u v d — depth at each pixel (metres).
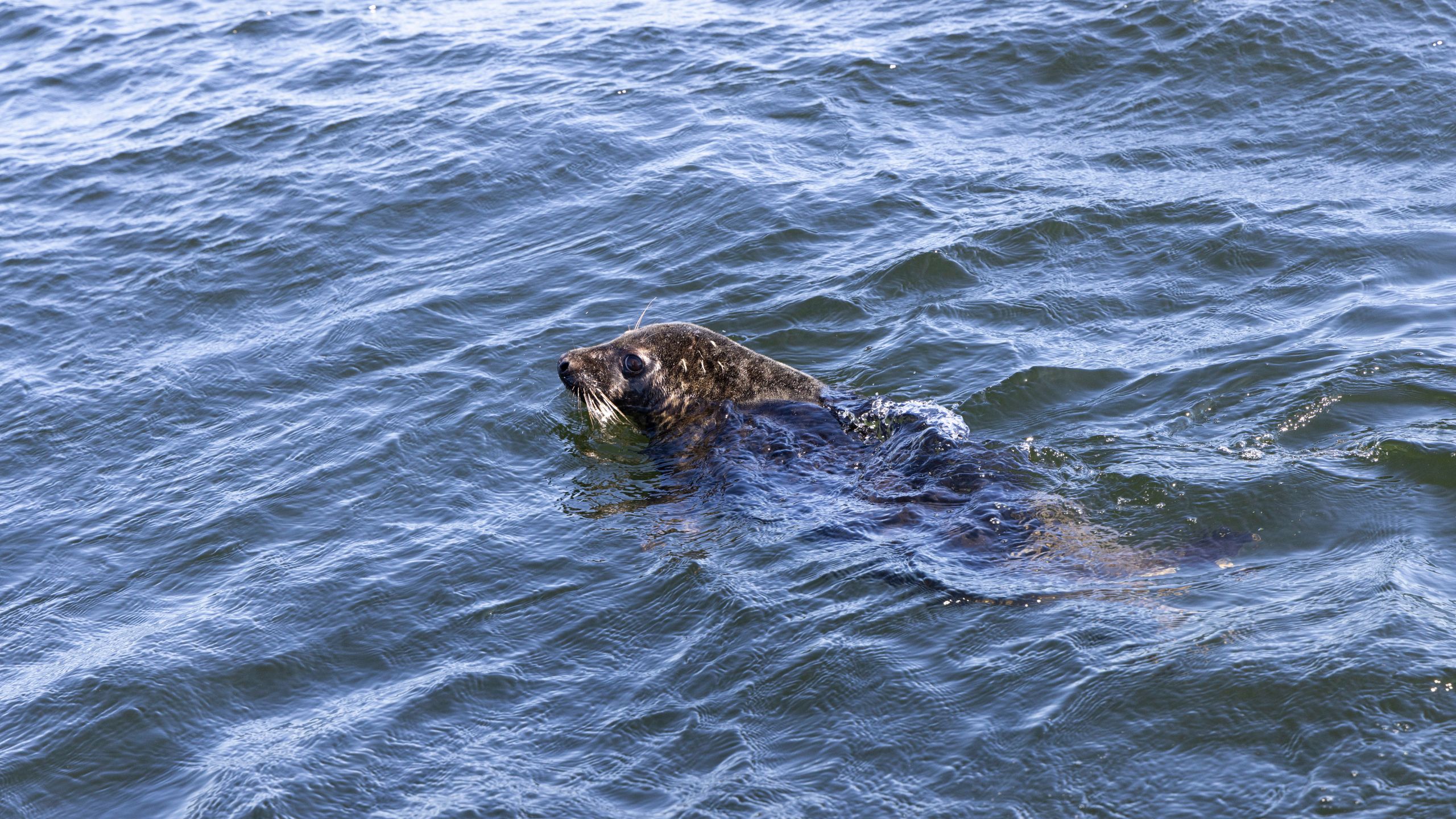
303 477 24.05
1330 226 30.05
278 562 21.41
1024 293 28.62
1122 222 31.25
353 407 26.50
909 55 41.25
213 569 21.58
